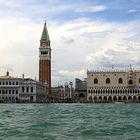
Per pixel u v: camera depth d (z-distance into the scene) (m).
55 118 81.94
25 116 88.44
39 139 45.41
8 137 46.97
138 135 50.16
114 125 63.94
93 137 47.97
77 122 70.44
